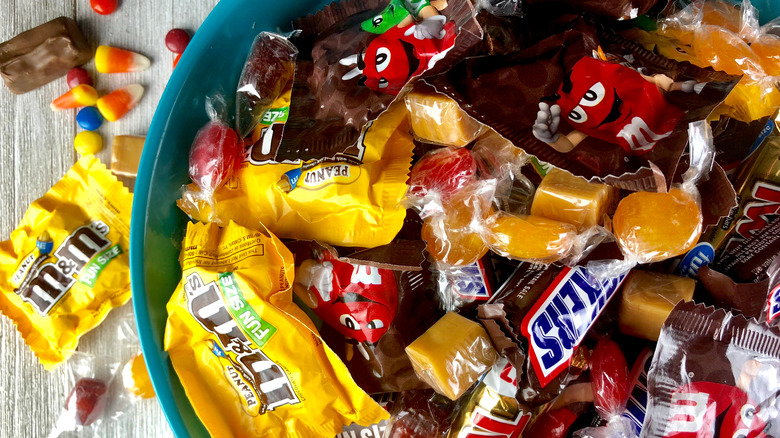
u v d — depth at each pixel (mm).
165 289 290
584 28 259
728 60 274
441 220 271
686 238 251
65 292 326
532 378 260
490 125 246
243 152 283
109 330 338
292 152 267
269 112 286
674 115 252
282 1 296
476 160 273
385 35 265
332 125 266
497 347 268
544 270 267
